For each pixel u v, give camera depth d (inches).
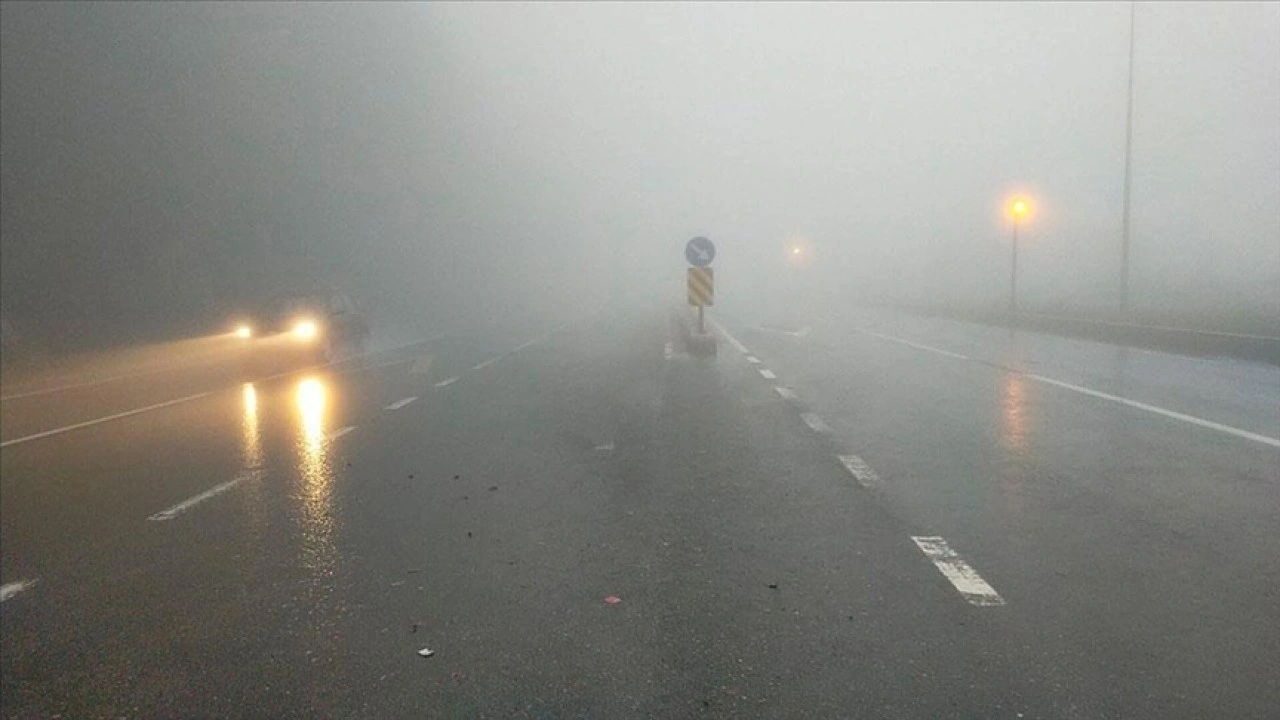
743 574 238.1
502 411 556.1
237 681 183.8
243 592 235.5
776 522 286.7
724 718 163.2
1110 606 209.6
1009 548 253.9
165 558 267.6
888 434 438.0
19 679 187.8
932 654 186.2
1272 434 412.5
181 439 487.5
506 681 179.9
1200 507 291.9
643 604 218.7
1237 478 330.0
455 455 417.1
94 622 217.6
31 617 222.2
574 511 308.8
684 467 374.3
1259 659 181.5
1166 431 425.7
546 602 222.1
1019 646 189.2
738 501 314.7
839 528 277.9
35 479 390.6
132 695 179.5
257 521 307.4
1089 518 282.0
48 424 564.4
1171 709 162.6
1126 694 168.2
